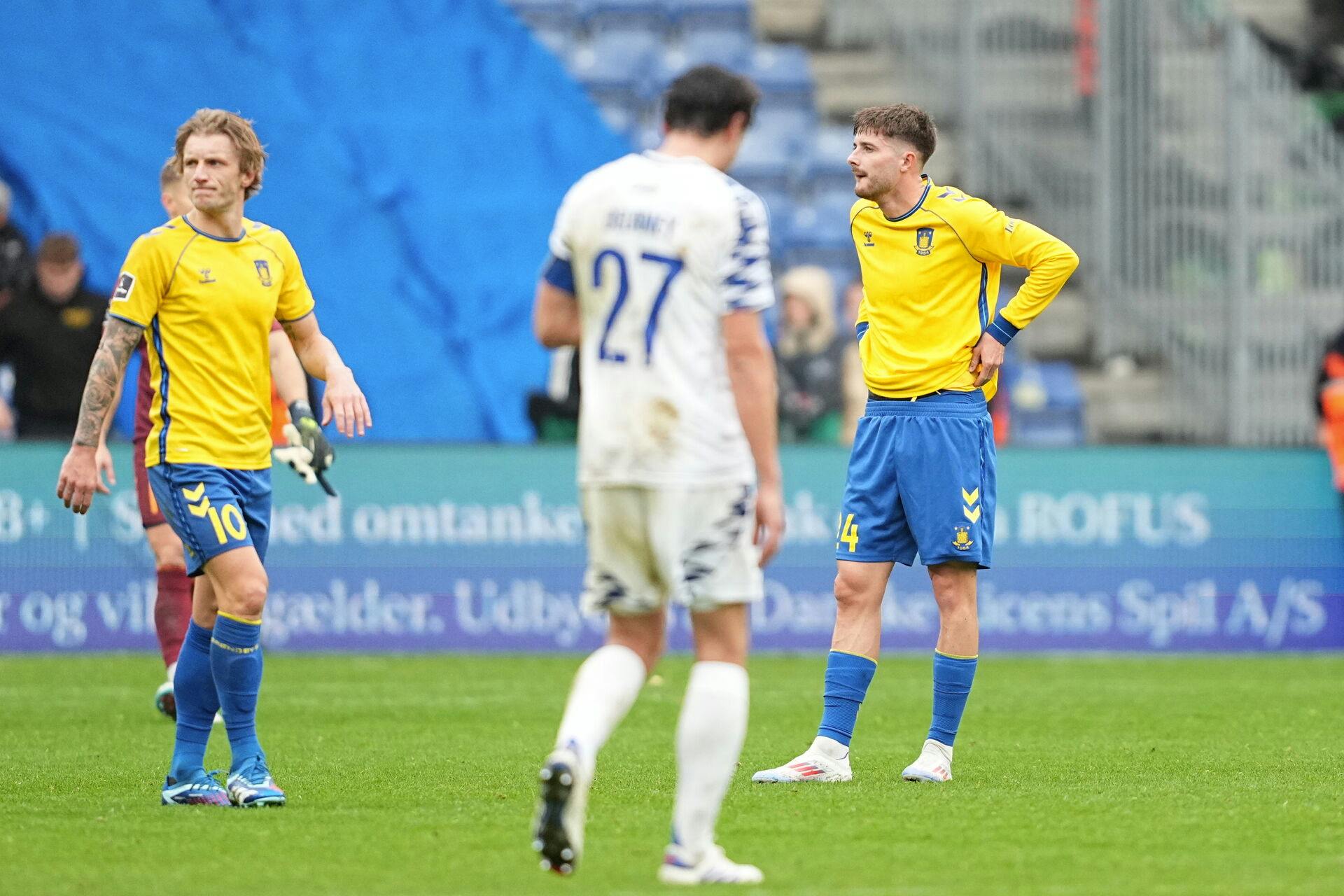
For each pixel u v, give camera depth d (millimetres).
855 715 21391
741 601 14438
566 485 41344
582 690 14148
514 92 62094
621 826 17406
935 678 21359
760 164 63000
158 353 18578
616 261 14180
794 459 41531
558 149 61156
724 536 14312
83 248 55000
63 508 39625
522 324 56906
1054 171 61125
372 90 60719
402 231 57844
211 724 19359
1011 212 61531
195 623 19188
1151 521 42594
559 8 65562
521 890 14078
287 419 28922
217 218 18750
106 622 39812
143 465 26828
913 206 21453
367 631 40438
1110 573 42375
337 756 23328
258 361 18891
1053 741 25547
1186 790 20188
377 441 53562
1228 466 42906
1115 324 58375
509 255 58188
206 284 18453
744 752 24047
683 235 14094
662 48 65375
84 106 57406
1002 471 42125
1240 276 57156
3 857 15648
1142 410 57094
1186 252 58406
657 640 15031
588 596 14672
